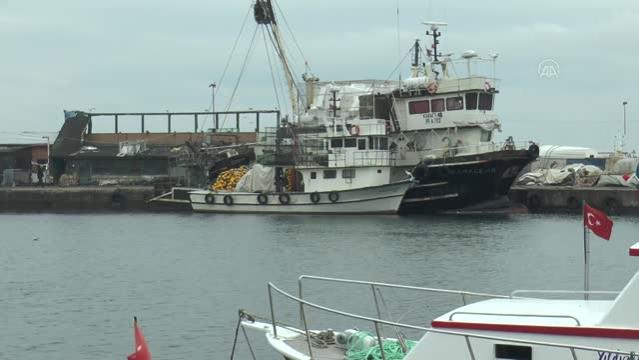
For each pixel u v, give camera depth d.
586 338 15.32
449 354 16.27
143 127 142.50
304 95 111.31
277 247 61.62
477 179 90.00
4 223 93.94
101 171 131.62
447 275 45.91
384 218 87.56
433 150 94.31
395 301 36.50
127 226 86.38
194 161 114.94
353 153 92.69
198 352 29.30
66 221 96.06
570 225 78.12
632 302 15.20
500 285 42.41
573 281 43.75
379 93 96.94
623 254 55.31
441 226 77.12
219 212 101.56
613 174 104.69
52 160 134.50
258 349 29.47
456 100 92.88
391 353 18.77
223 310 36.75
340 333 20.38
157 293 42.16
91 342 31.55
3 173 134.38
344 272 47.72
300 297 21.39
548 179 107.69
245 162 113.25
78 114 141.62
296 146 98.06
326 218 88.81
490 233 70.25
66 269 52.81
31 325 34.81
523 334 15.70
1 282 47.16
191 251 61.09
